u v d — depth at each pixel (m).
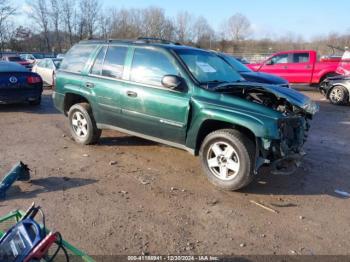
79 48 6.70
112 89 5.82
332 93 12.70
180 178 5.15
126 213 4.11
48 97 12.91
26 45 60.06
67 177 5.08
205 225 3.91
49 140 6.99
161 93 5.21
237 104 4.68
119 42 6.02
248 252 3.46
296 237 3.73
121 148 6.47
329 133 8.18
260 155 4.51
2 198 4.38
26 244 2.29
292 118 4.65
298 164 4.84
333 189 4.94
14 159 5.82
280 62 16.77
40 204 4.26
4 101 9.72
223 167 4.75
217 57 6.17
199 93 4.92
